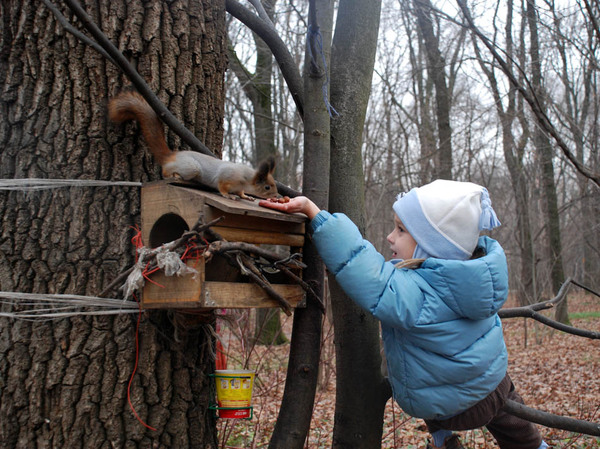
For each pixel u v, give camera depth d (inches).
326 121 99.4
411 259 93.6
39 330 85.9
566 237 882.1
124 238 90.5
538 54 296.8
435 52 424.8
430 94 645.9
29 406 84.3
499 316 113.7
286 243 92.6
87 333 87.4
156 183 87.0
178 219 95.0
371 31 118.3
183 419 92.7
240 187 88.7
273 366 293.9
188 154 88.9
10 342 85.4
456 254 92.6
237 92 476.1
